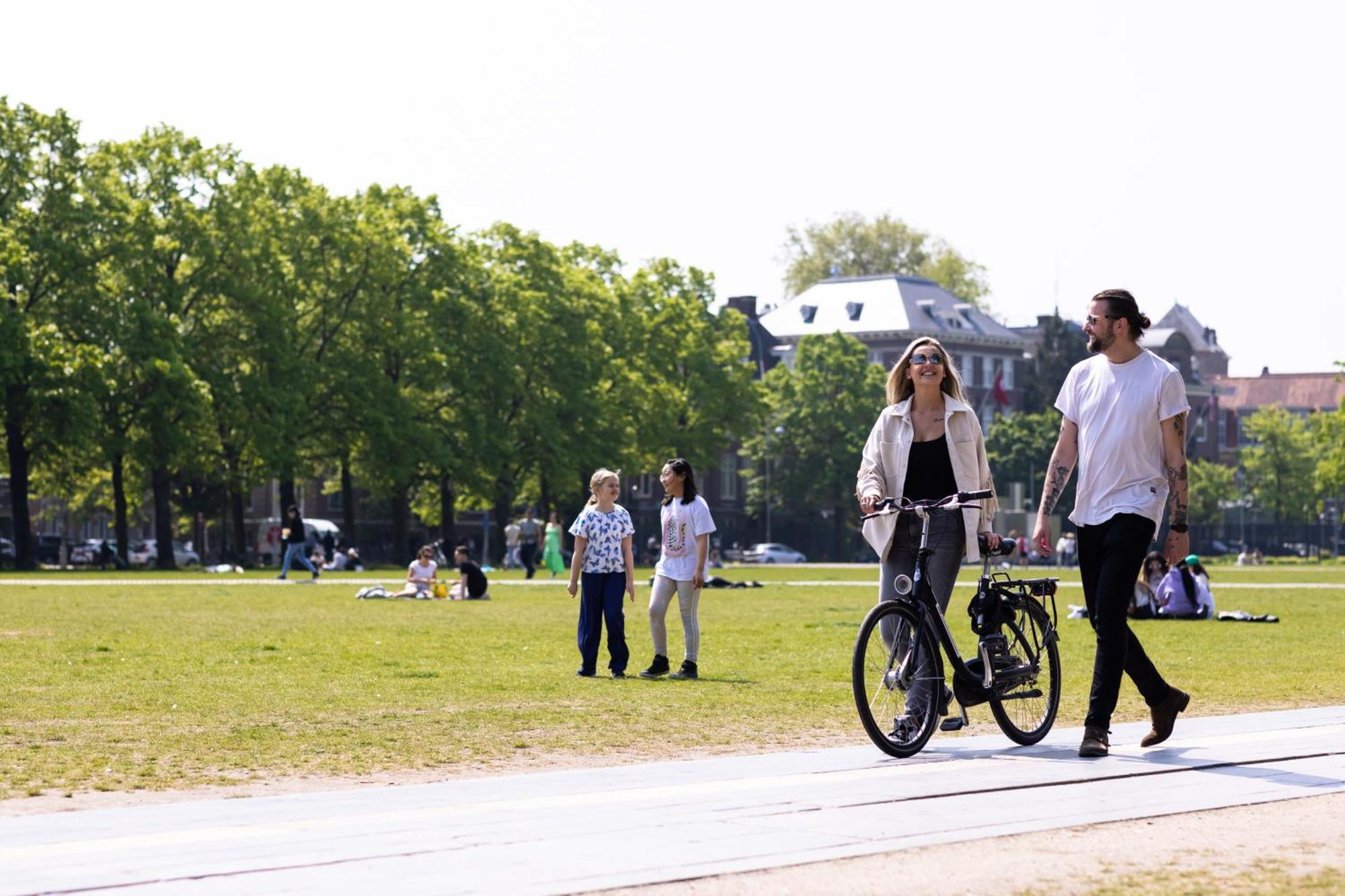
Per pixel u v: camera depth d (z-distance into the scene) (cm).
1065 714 2289
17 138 11869
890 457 1892
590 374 15288
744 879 1106
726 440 17750
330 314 13450
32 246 11656
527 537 10162
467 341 14312
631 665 3312
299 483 13888
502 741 2033
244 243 12588
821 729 2153
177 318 12062
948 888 1082
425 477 14438
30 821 1359
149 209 12088
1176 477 1798
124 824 1336
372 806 1427
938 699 1827
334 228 13325
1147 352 1838
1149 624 5112
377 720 2266
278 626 4678
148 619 5006
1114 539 1791
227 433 12812
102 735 2081
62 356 11375
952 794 1470
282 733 2112
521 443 14888
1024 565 16888
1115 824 1324
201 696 2595
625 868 1136
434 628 4628
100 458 12312
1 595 6900
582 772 1645
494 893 1058
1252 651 3816
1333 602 7050
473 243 14788
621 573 3050
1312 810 1398
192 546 18962
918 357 1884
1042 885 1094
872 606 6353
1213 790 1499
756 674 3108
